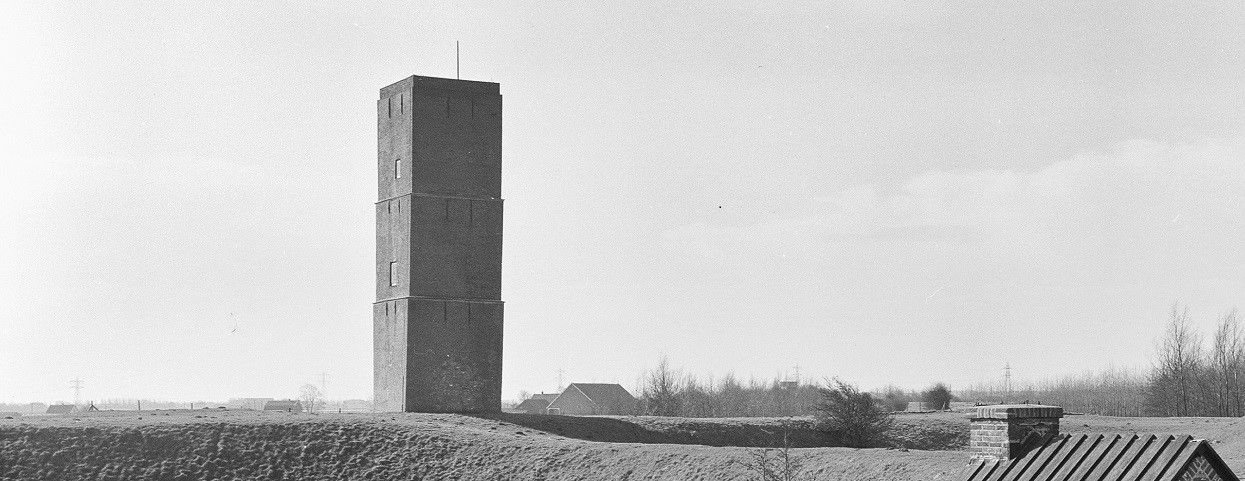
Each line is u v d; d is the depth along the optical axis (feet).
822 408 285.02
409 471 235.20
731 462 205.16
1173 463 67.82
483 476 230.07
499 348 298.15
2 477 225.56
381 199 303.48
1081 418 311.47
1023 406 78.28
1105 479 69.62
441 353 292.40
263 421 253.44
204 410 293.02
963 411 375.04
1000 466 77.00
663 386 392.47
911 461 187.11
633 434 277.85
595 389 618.03
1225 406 369.71
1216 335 379.96
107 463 232.53
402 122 297.53
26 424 243.81
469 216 297.53
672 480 207.41
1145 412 400.47
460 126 298.15
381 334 300.20
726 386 506.07
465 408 293.02
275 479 233.35
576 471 223.10
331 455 241.35
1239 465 162.40
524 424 277.64
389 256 299.58
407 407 288.71
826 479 191.42
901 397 522.88
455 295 294.87
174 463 234.79
